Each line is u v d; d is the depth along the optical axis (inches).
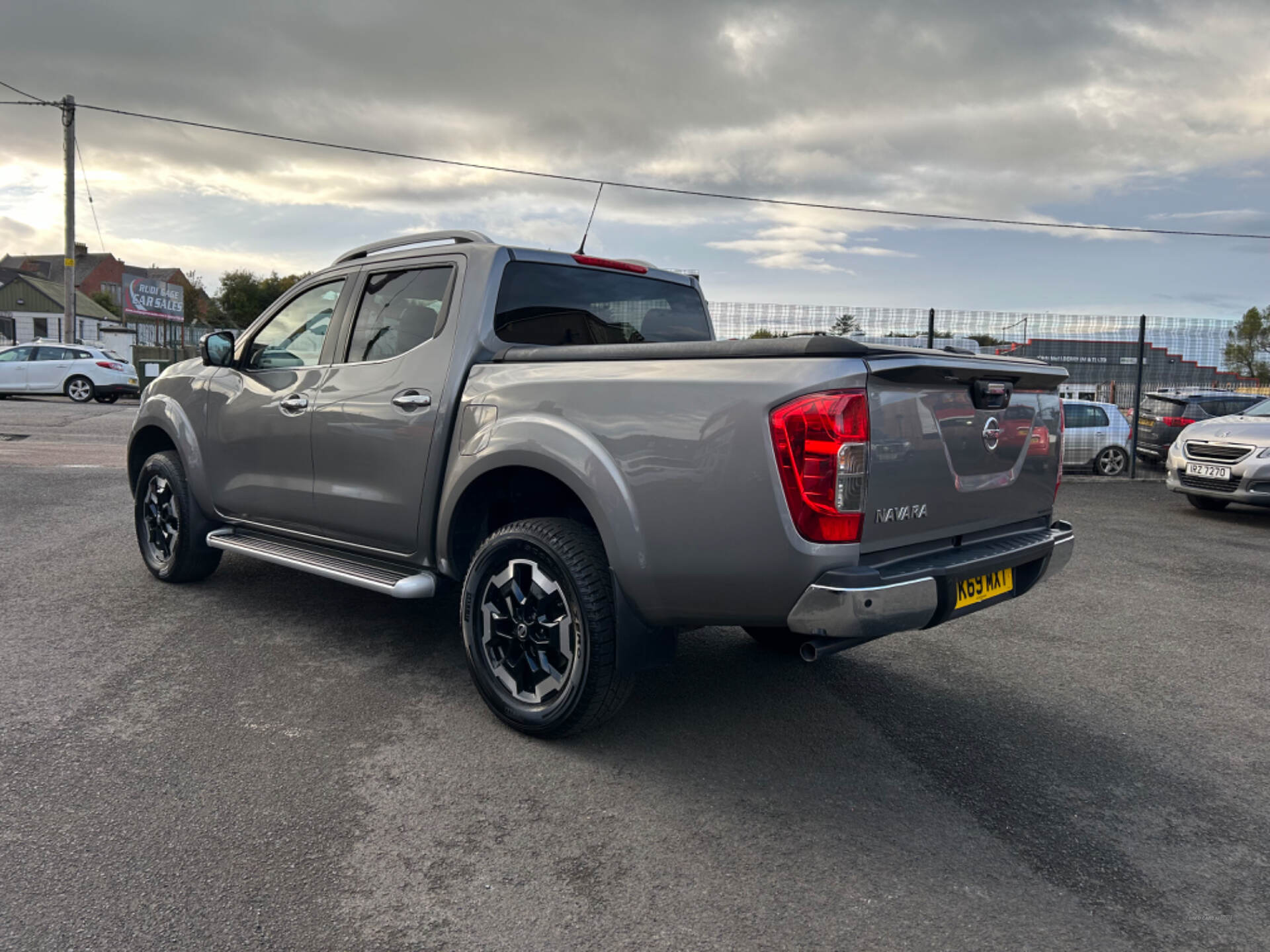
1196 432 385.1
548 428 123.1
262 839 99.6
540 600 124.6
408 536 146.6
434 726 132.0
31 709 133.4
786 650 171.5
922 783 118.9
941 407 114.8
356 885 91.5
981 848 102.7
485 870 95.1
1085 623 201.8
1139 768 125.9
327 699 141.1
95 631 170.9
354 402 153.6
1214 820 110.8
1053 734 137.1
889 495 107.3
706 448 108.3
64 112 947.3
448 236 158.6
